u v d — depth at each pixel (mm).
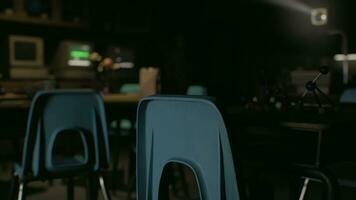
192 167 1128
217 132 1063
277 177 3980
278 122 1477
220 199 1078
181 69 7438
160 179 1224
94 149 2102
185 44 7746
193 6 7910
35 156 1964
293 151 1580
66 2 5836
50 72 5715
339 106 2154
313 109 1923
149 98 1200
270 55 9609
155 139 1235
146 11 6961
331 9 9438
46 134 1968
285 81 2455
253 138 1690
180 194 3475
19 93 3367
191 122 1121
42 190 3635
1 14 5105
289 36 10000
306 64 10023
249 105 1976
